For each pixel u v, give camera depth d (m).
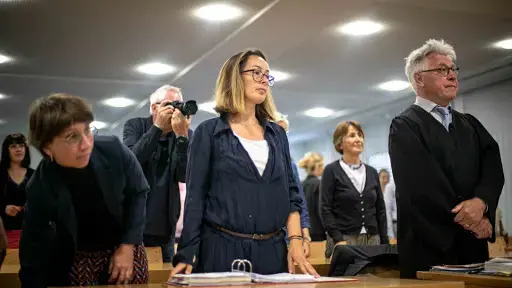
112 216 2.14
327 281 1.89
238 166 2.16
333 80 7.16
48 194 2.06
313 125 9.95
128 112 8.07
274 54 6.11
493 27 5.44
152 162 3.13
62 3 4.62
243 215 2.12
